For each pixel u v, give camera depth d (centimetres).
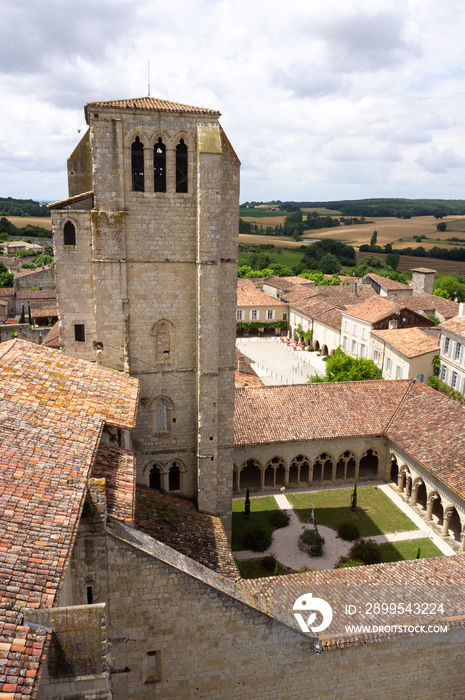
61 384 2802
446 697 2577
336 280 17100
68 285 3167
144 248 3145
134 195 3048
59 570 1584
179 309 3303
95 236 3044
